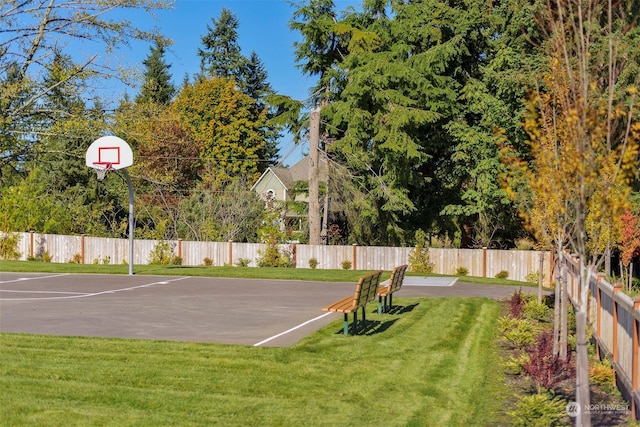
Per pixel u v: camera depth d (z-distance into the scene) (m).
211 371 10.17
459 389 9.48
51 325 14.75
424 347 12.29
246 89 76.12
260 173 65.69
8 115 31.50
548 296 19.72
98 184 51.84
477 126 38.06
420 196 42.75
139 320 15.60
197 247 38.00
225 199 42.12
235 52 76.94
